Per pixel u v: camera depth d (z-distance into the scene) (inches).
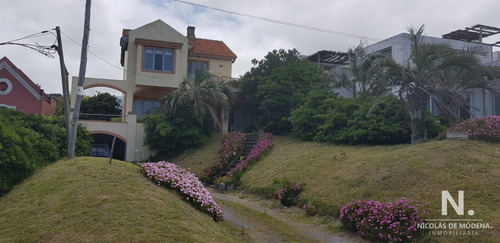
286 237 344.8
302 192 489.1
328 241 342.3
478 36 1053.2
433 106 770.8
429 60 561.9
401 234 315.6
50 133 586.2
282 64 954.1
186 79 929.5
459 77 610.9
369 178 453.1
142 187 345.4
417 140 571.5
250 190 580.4
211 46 1210.0
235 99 999.0
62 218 266.4
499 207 326.3
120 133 885.2
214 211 373.4
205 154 820.0
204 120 889.5
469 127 528.4
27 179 397.4
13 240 237.5
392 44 927.0
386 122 624.1
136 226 255.3
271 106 879.7
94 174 367.6
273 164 659.4
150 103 1081.4
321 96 783.7
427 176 410.3
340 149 633.0
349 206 373.7
